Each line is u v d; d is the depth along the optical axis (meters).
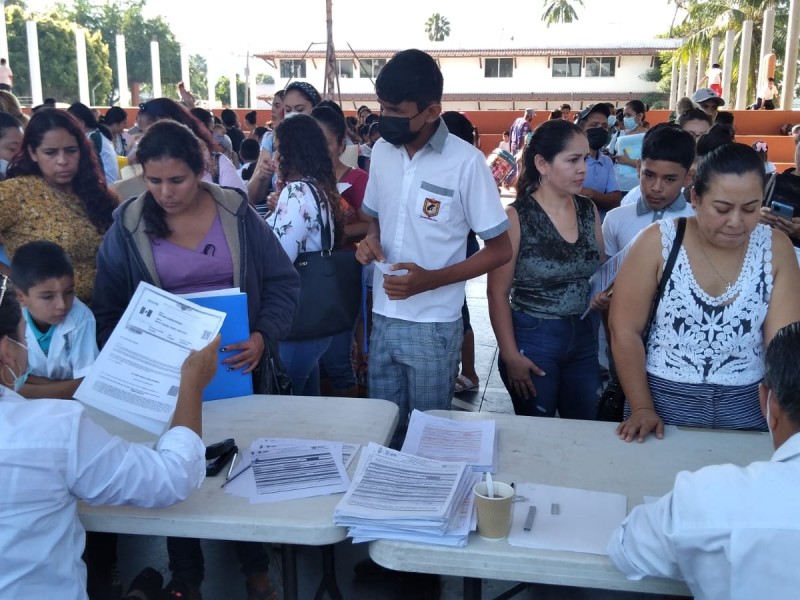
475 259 2.38
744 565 1.13
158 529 1.61
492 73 40.28
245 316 2.20
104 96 48.28
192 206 2.24
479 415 2.15
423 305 2.44
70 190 2.83
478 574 1.50
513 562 1.49
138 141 2.11
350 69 39.62
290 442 1.94
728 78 21.94
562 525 1.58
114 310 2.28
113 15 59.44
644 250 2.03
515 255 2.62
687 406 2.06
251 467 1.82
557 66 39.88
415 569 1.52
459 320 2.55
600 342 3.75
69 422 1.37
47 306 2.21
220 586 2.67
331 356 3.60
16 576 1.34
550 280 2.61
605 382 3.86
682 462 1.87
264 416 2.13
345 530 1.59
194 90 63.28
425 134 2.32
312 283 2.85
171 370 1.92
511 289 2.75
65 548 1.42
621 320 2.07
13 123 3.63
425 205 2.36
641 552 1.32
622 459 1.89
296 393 3.07
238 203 2.30
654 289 2.04
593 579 1.46
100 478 1.40
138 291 1.96
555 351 2.64
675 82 33.19
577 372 2.74
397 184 2.41
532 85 40.06
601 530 1.57
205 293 2.17
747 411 2.05
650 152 2.85
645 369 2.07
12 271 2.21
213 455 1.83
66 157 2.74
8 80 18.80
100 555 2.62
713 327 1.98
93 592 2.59
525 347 2.65
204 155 2.20
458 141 2.36
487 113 22.98
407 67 2.19
